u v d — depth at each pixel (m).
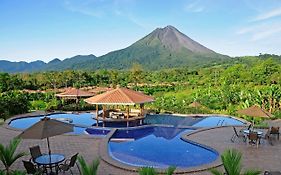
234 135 17.11
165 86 61.62
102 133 19.91
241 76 60.34
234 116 25.95
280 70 60.84
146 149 15.68
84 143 14.88
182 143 16.56
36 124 9.89
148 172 6.20
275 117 23.56
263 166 11.28
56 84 66.25
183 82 68.88
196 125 23.67
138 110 25.67
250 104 28.58
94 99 22.69
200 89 45.03
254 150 13.70
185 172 10.38
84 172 6.49
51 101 34.25
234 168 6.58
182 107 29.56
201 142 15.55
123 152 15.12
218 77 66.94
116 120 22.36
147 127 21.12
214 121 25.25
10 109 26.23
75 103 32.53
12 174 7.78
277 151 13.48
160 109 29.47
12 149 8.65
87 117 27.20
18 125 23.08
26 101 28.77
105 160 11.73
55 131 9.65
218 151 13.67
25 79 65.00
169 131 20.62
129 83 74.62
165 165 12.68
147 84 71.12
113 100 21.75
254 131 15.84
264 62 63.69
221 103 31.16
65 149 13.71
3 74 56.84
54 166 9.93
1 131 18.45
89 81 71.00
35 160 9.90
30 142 14.96
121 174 10.35
